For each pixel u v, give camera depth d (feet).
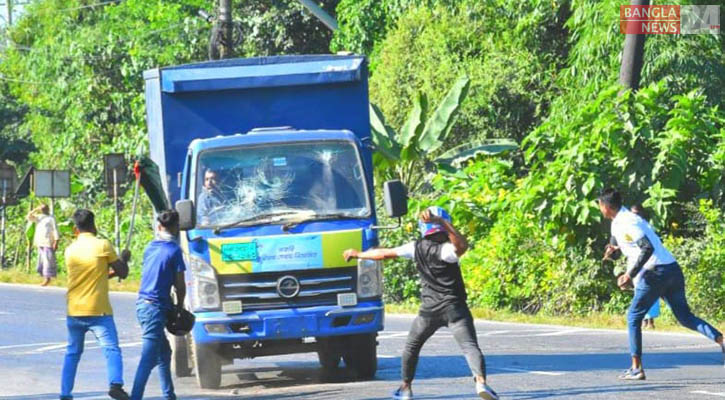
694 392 64.80
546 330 113.80
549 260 134.41
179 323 65.05
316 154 77.66
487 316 129.29
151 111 87.56
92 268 66.74
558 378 73.77
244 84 81.97
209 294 74.49
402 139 164.04
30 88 368.27
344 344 77.92
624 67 135.13
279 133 78.43
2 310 145.28
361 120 83.71
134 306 149.89
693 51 161.68
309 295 74.90
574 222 130.93
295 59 83.66
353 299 75.20
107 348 66.49
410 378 63.00
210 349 76.64
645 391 65.67
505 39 200.85
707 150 131.64
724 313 120.06
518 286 137.80
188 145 82.17
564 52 198.90
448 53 198.90
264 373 87.10
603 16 165.68
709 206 127.65
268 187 76.59
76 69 296.92
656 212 126.41
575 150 129.49
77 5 333.21
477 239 146.00
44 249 192.34
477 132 192.34
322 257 75.00
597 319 121.80
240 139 78.02
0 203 250.98
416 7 211.82
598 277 131.85
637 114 129.80
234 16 273.13
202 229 75.20
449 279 60.29
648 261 70.13
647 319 111.75
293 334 74.43
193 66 82.79
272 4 271.49
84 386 80.43
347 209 76.43
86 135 297.33
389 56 202.80
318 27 270.05
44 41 328.90
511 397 65.26
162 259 64.64
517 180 149.28
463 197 147.13
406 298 149.69
